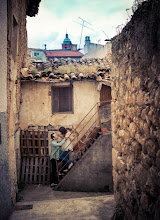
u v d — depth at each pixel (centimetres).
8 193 419
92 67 905
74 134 911
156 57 243
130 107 353
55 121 909
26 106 897
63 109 927
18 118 867
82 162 769
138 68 308
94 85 914
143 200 275
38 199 688
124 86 388
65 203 518
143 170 286
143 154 288
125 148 384
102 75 866
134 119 330
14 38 685
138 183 304
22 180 834
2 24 409
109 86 935
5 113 410
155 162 248
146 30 269
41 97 901
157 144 243
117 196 437
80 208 486
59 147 815
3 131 391
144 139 284
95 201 530
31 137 890
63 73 877
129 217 341
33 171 885
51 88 906
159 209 223
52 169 833
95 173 771
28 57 958
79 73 890
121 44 395
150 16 254
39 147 870
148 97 269
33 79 834
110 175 772
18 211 468
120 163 408
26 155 873
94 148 766
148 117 269
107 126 876
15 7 630
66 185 773
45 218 435
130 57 343
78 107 913
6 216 400
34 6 924
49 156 883
